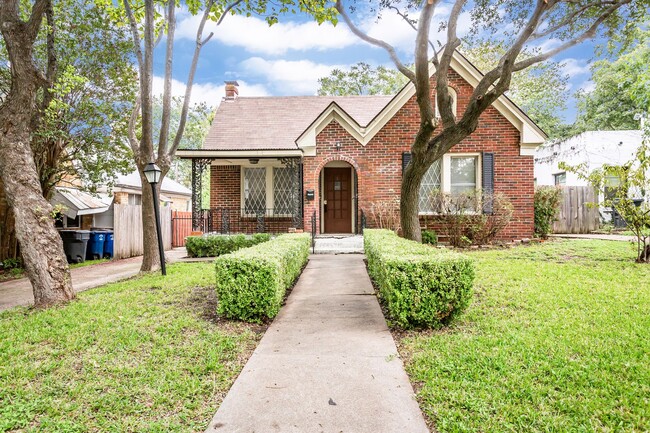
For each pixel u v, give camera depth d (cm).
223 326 440
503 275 645
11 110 546
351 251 1014
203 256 1092
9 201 550
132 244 1402
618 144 1644
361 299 557
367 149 1150
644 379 281
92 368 321
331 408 263
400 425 243
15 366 325
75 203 1269
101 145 1156
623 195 798
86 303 539
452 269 419
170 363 333
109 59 1085
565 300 495
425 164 781
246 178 1377
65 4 1002
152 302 548
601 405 252
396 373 315
